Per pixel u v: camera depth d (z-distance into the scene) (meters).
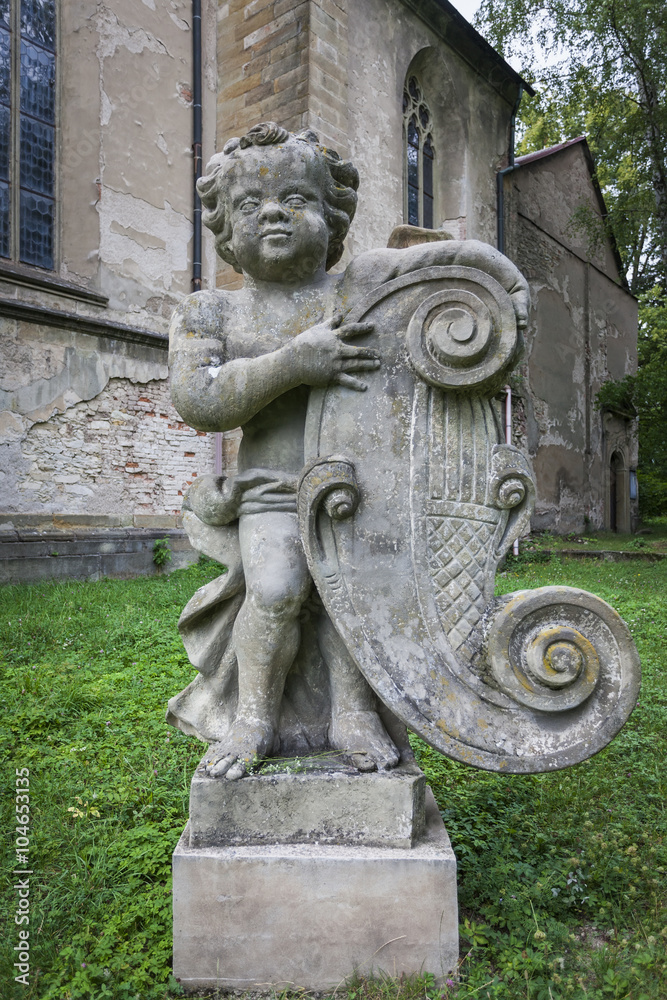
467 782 3.26
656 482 23.97
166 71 10.17
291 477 2.22
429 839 2.10
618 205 15.29
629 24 13.24
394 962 1.98
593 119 15.37
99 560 8.87
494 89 14.76
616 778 3.23
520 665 1.98
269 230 2.17
